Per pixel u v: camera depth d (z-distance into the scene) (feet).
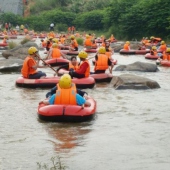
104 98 47.39
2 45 128.67
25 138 32.37
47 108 36.70
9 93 50.06
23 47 100.78
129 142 31.35
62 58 77.36
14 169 26.02
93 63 82.79
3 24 273.95
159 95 49.37
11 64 68.95
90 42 119.55
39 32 257.14
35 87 53.26
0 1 305.12
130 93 50.55
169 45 148.05
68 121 36.50
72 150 29.60
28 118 38.11
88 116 36.70
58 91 37.35
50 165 26.66
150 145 30.66
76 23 260.83
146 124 36.32
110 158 27.96
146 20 176.45
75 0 305.94
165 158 27.91
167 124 36.32
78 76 53.47
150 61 93.15
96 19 245.04
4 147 30.25
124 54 113.70
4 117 38.52
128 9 191.83
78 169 26.03
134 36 184.75
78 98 37.22
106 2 280.92
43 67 75.72
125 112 40.60
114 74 67.00
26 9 305.12
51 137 32.60
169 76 66.08
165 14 167.32
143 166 26.50
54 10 282.56
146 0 183.52
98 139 32.12
